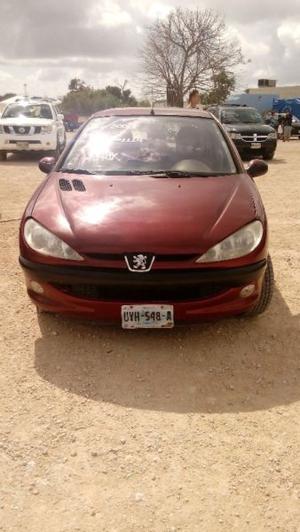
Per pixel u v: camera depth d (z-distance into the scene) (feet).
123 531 6.73
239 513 7.06
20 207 24.43
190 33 104.32
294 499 7.30
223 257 10.23
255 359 10.89
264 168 14.70
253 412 9.21
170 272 10.04
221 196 11.75
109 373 10.30
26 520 6.89
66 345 11.27
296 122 89.56
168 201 11.35
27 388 9.78
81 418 8.96
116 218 10.71
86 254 10.20
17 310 12.87
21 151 45.68
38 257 10.54
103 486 7.48
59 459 7.99
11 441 8.35
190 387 9.91
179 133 14.73
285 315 12.82
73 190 12.03
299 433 8.68
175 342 11.42
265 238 10.98
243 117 51.90
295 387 10.00
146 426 8.79
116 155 13.83
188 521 6.91
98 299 10.37
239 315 12.00
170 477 7.67
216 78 106.73
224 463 7.97
